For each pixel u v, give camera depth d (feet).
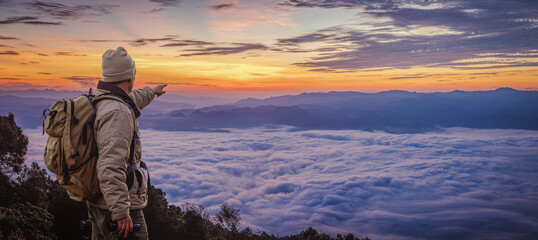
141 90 8.14
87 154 5.60
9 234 13.55
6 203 24.72
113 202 5.40
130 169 6.13
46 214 16.28
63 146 5.48
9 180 27.22
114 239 6.19
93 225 6.51
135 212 6.27
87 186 5.75
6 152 33.01
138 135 6.36
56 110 5.54
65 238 35.68
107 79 6.16
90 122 5.60
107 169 5.40
